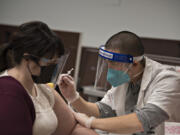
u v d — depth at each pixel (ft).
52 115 3.68
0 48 2.97
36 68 3.00
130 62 3.90
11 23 15.75
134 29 12.89
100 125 4.07
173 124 4.70
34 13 15.25
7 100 2.60
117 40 3.99
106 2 13.51
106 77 4.36
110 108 5.15
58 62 3.29
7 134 2.47
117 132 3.89
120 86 4.83
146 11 12.64
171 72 4.20
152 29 12.51
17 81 2.90
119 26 13.21
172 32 12.12
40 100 3.64
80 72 13.00
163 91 3.93
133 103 4.81
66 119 4.45
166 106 3.77
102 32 13.61
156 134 4.46
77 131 4.41
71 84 4.75
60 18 14.65
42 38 2.86
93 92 8.53
